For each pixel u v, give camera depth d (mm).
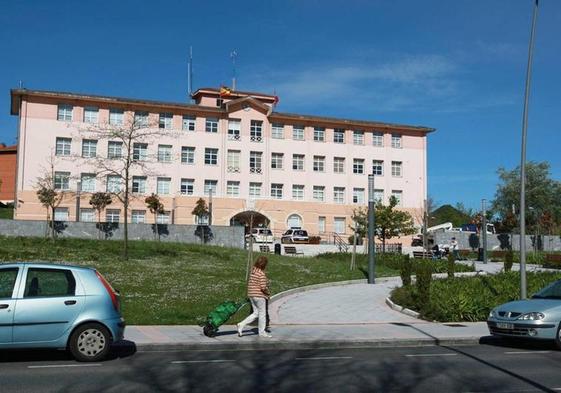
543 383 9500
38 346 10547
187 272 25844
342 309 19734
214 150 66500
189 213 64500
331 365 11094
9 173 82062
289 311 18953
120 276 23297
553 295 14719
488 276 26750
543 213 67875
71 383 9039
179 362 11156
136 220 62688
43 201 50438
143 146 63594
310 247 52000
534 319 13281
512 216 62500
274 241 60219
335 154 71375
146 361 11203
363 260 38594
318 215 69812
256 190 67812
